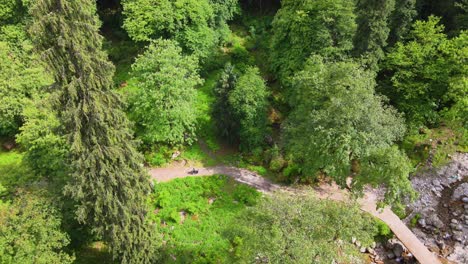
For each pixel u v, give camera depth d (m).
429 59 38.81
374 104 30.70
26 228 21.50
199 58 45.78
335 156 30.39
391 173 28.53
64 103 19.30
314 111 31.03
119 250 24.19
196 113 40.81
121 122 21.66
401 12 40.72
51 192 24.69
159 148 37.91
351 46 38.47
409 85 38.56
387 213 33.66
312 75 33.28
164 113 34.88
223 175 36.78
